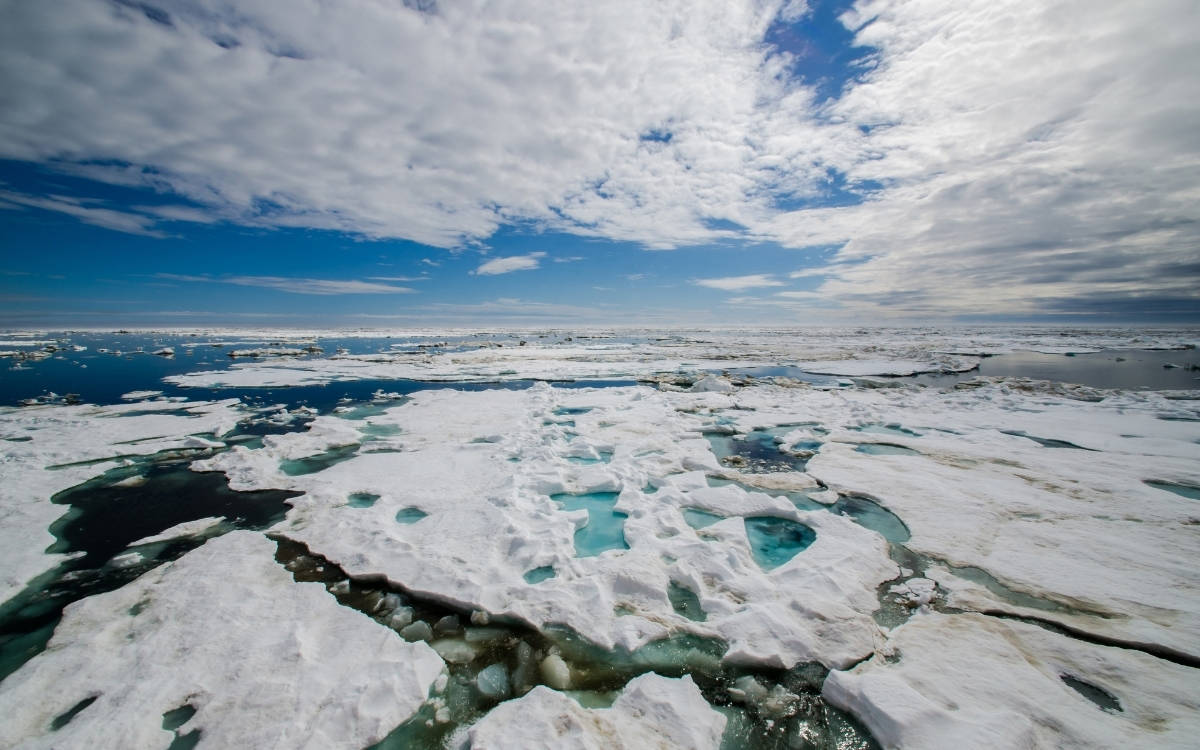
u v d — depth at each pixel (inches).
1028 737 133.5
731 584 215.5
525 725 141.4
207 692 151.3
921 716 140.1
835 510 301.0
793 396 668.1
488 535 256.5
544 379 873.5
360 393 716.0
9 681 155.9
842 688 154.3
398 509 293.0
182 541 257.1
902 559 238.7
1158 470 350.9
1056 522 271.7
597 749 134.4
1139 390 725.9
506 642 182.4
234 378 850.1
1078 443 424.8
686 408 597.0
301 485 331.3
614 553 240.1
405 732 143.4
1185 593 202.5
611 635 184.7
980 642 177.5
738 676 167.2
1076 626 185.0
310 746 134.0
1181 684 155.3
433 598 205.3
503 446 422.6
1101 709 147.1
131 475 351.9
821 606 197.6
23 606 201.0
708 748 137.6
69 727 138.5
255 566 226.4
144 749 133.2
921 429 476.1
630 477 349.7
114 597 201.0
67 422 499.8
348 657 168.6
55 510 290.4
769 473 366.0
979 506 294.5
